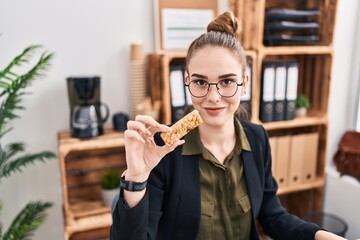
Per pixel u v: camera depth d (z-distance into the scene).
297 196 2.49
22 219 1.71
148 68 2.01
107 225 1.77
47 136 1.92
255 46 1.87
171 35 1.98
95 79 1.77
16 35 1.76
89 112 1.78
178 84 1.80
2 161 1.66
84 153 2.02
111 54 1.94
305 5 2.15
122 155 2.10
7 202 1.93
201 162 1.02
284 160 2.15
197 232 1.01
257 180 1.08
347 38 2.17
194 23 2.02
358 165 2.12
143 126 0.78
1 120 1.47
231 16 0.99
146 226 0.83
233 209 1.04
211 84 0.89
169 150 0.81
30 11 1.76
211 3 2.04
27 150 1.90
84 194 2.07
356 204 2.04
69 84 1.77
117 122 1.90
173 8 1.97
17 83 1.46
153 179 0.98
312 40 2.04
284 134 2.29
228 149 1.06
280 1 2.11
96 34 1.89
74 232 1.84
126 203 0.80
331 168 2.30
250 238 1.10
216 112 0.92
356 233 2.06
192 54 0.92
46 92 1.87
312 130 2.30
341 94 2.26
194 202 0.99
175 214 1.00
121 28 1.93
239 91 0.92
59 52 1.85
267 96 1.96
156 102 1.84
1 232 1.82
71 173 2.02
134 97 1.94
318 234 0.99
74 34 1.86
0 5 1.71
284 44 2.01
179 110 1.82
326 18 2.02
